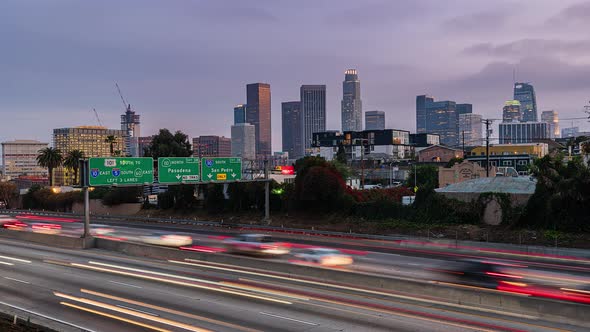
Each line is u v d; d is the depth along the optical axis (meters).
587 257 43.34
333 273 32.22
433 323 22.84
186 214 88.12
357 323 22.89
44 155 137.25
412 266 38.03
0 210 121.62
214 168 64.38
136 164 56.03
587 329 21.95
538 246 47.94
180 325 22.78
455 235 54.78
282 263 35.31
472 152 190.50
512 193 57.69
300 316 24.08
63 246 52.91
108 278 34.19
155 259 43.38
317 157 74.56
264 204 78.88
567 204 50.78
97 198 107.88
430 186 62.88
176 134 110.31
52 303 27.34
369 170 161.62
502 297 25.20
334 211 69.75
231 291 29.59
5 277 34.91
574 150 120.69
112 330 22.23
